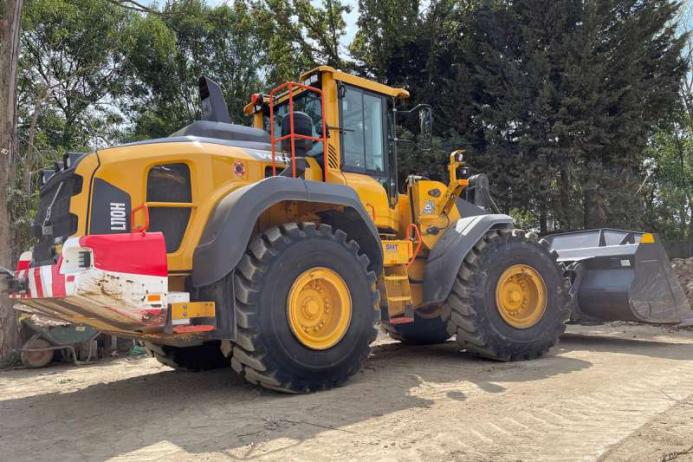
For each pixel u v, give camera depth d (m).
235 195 4.68
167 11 15.74
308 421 3.88
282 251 4.66
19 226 8.09
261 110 6.65
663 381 4.80
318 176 5.80
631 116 15.91
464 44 17.75
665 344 7.19
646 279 7.18
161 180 4.81
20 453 3.61
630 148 16.27
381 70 19.31
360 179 6.00
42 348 7.42
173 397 4.96
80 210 4.51
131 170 4.67
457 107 17.42
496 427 3.61
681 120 21.23
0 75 8.18
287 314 4.62
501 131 16.70
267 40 21.88
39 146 19.22
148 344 6.16
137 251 4.15
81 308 4.30
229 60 26.89
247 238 4.52
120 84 24.84
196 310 4.45
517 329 6.20
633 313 7.02
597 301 7.28
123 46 23.58
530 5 16.17
